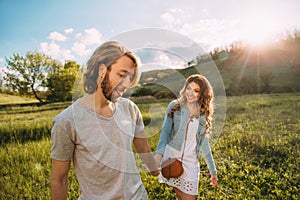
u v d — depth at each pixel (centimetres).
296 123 613
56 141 106
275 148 427
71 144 107
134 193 114
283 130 551
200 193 288
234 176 329
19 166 395
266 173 332
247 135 505
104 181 109
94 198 109
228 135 511
